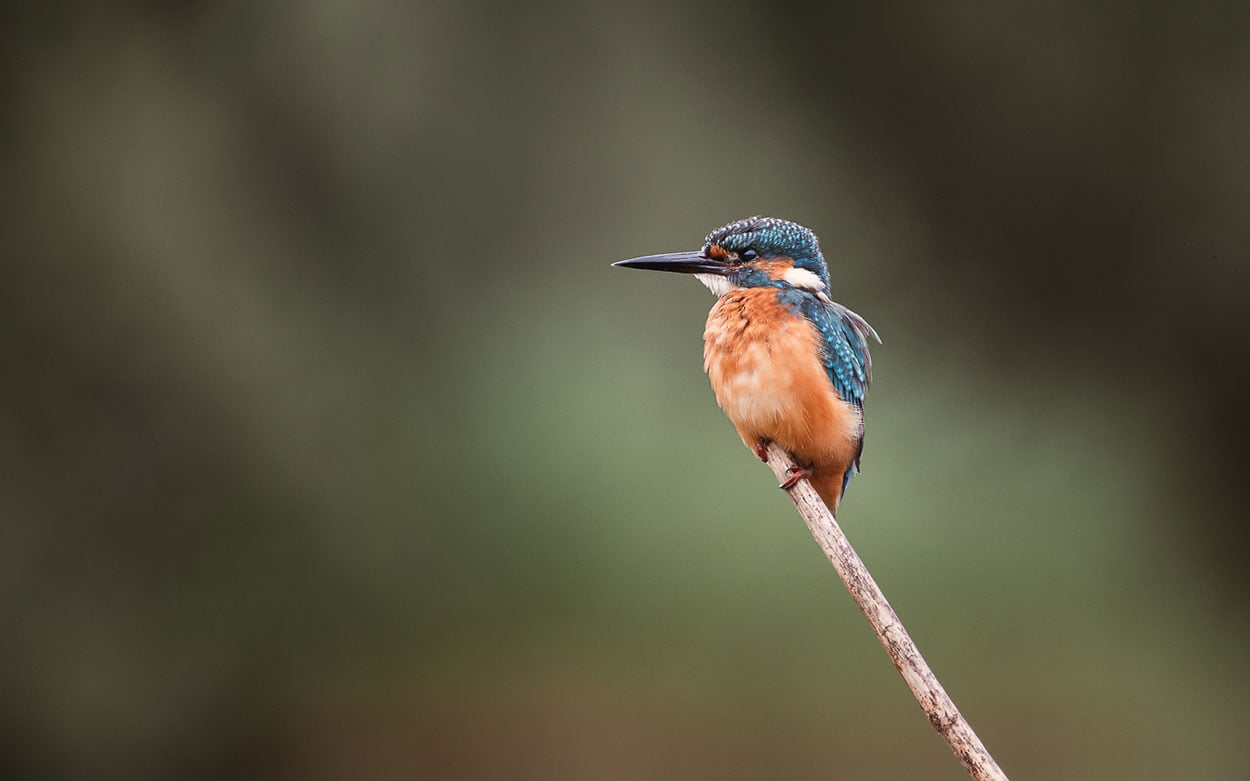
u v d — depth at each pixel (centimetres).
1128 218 1360
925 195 1480
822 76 1488
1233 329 1352
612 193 1698
